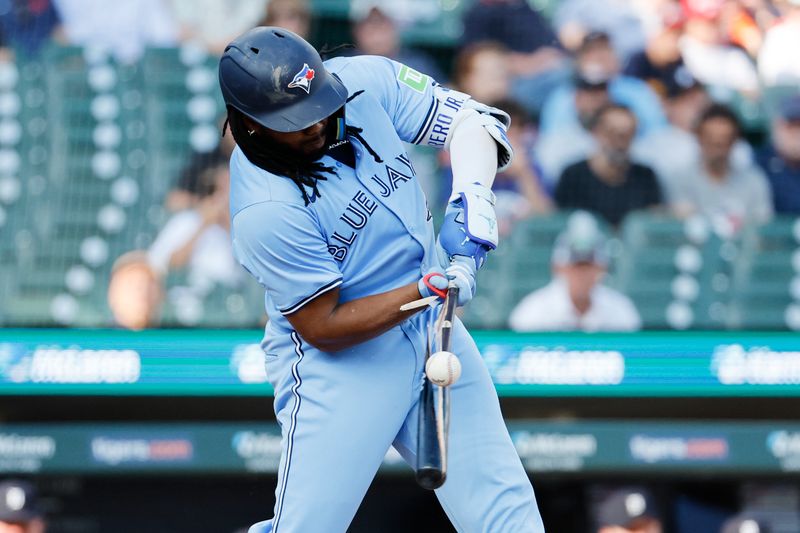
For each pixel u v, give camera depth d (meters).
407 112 9.28
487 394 9.38
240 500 24.66
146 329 22.94
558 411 23.09
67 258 25.23
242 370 22.69
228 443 22.44
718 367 23.20
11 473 22.30
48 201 26.00
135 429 22.42
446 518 24.81
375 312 8.54
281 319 9.20
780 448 22.86
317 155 8.59
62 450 22.31
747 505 24.03
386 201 8.75
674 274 25.36
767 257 25.73
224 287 24.80
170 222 25.77
